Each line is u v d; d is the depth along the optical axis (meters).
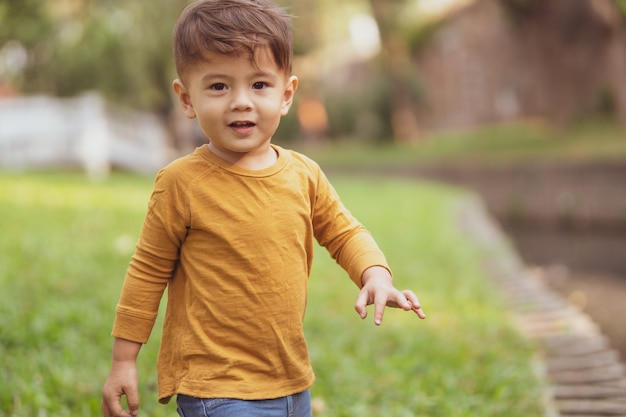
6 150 15.25
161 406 3.38
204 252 2.03
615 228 18.00
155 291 2.09
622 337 7.44
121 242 6.91
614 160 18.09
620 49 20.61
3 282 5.02
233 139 1.97
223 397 2.00
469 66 30.70
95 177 13.97
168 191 2.04
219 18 1.95
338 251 2.25
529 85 28.81
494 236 10.73
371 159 26.69
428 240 9.02
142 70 17.36
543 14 21.02
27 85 16.94
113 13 16.31
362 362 4.37
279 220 2.05
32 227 7.28
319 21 24.91
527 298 6.70
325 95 32.16
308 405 2.19
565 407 3.99
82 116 15.27
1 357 3.67
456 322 5.44
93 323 4.38
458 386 4.07
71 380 3.52
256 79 1.97
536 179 19.75
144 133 18.02
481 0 30.16
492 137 26.14
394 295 2.04
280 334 2.06
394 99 30.92
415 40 31.88
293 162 2.16
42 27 14.21
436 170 22.48
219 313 2.02
